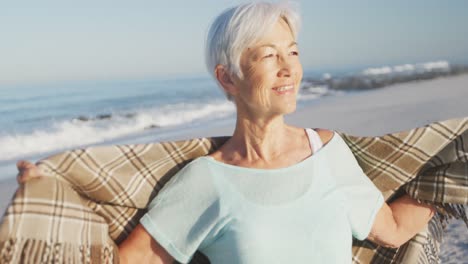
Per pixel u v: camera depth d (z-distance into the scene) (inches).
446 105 564.1
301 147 79.1
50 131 549.0
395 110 552.4
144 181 79.9
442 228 90.0
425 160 84.1
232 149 81.0
